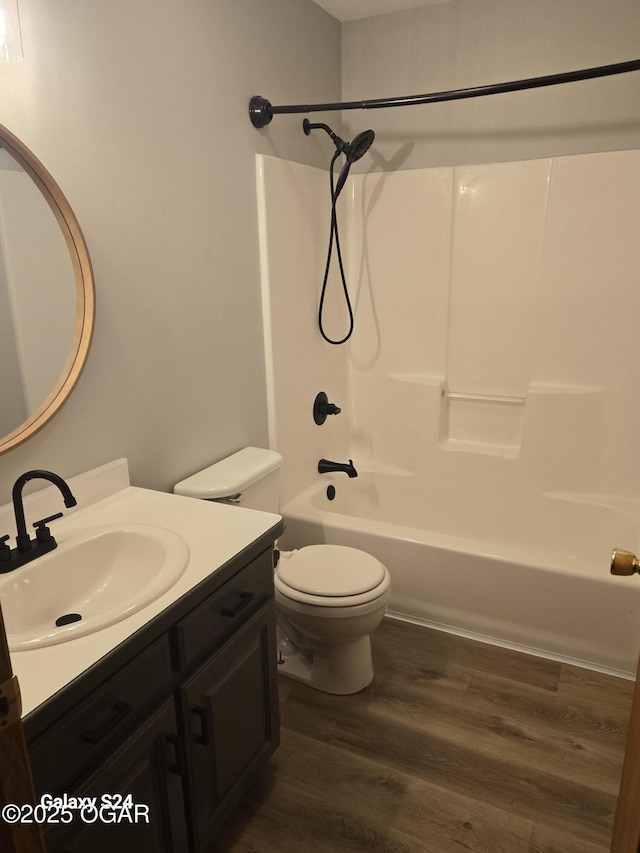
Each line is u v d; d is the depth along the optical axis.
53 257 1.45
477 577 2.28
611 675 2.17
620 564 0.91
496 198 2.65
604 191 2.46
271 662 1.62
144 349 1.79
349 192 2.93
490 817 1.64
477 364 2.86
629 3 2.31
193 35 1.84
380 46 2.75
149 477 1.88
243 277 2.23
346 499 3.05
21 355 1.40
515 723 1.96
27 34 1.34
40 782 0.96
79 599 1.41
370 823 1.62
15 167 1.34
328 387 2.95
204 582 1.29
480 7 2.53
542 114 2.54
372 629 2.01
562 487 2.76
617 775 1.77
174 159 1.82
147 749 1.19
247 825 1.62
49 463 1.52
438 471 2.99
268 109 2.16
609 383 2.61
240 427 2.31
